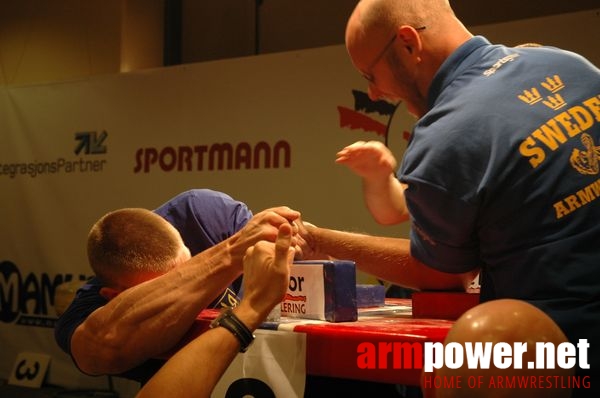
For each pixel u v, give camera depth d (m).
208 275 1.04
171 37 4.10
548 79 0.96
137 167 3.59
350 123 3.09
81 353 1.10
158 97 3.56
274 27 3.93
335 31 3.76
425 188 0.94
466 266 1.04
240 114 3.34
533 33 2.73
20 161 3.88
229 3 4.02
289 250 0.92
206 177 3.40
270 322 0.99
